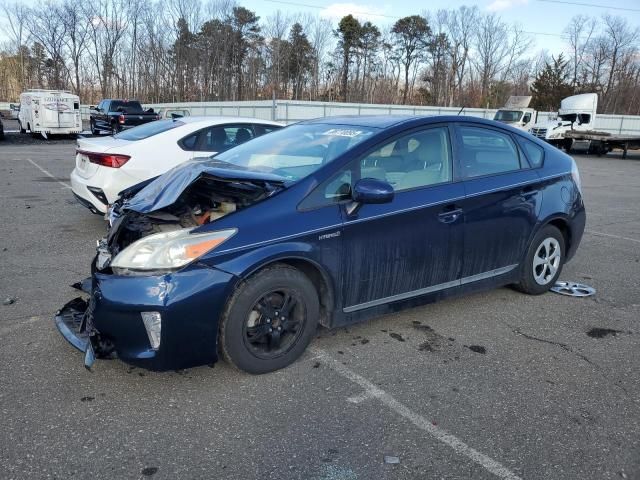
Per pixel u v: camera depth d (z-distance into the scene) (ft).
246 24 226.17
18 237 21.93
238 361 10.72
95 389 10.48
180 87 219.41
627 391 10.96
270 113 107.34
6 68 213.87
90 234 22.61
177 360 10.07
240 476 8.17
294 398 10.35
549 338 13.48
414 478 8.23
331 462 8.54
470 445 9.05
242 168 12.32
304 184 11.31
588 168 67.26
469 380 11.24
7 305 14.61
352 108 113.91
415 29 223.92
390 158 12.57
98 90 212.64
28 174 41.29
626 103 213.25
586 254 22.09
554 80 189.78
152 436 9.07
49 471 8.16
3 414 9.57
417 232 12.57
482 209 13.82
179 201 12.48
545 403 10.42
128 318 9.80
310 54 226.38
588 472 8.44
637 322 14.69
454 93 217.36
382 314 12.59
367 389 10.75
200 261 10.02
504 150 15.02
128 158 21.76
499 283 15.05
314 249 11.06
